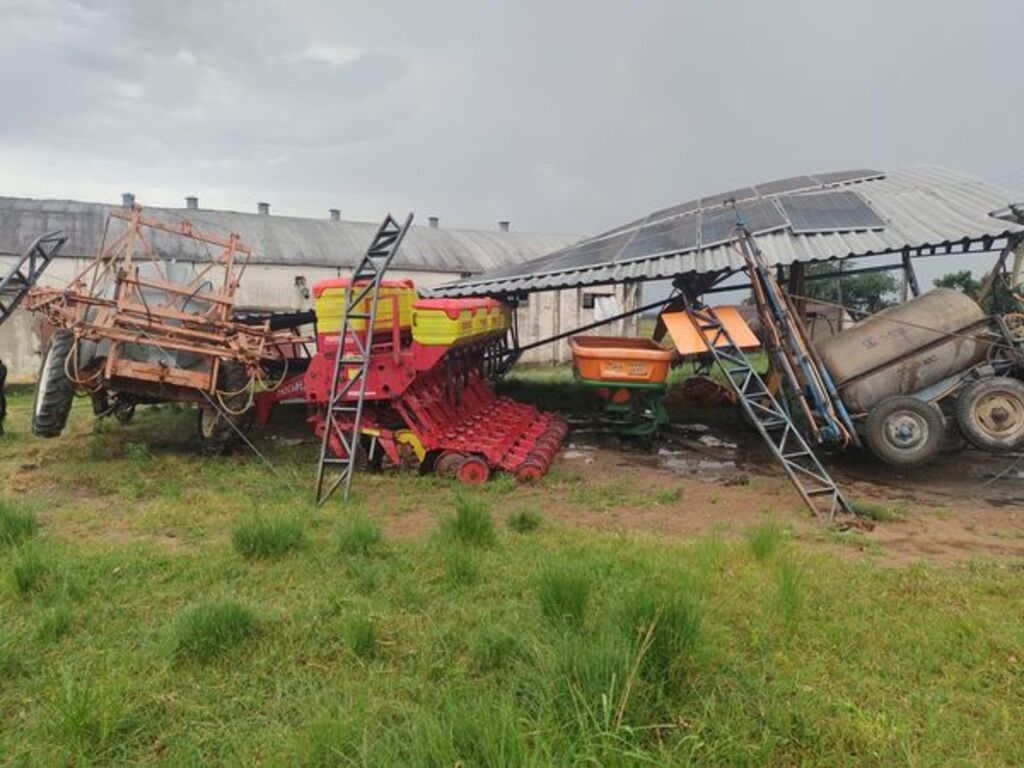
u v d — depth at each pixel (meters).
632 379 10.14
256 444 10.37
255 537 5.41
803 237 9.23
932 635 4.09
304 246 26.56
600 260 10.88
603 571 4.96
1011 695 3.53
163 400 9.80
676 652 3.44
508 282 11.52
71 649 3.95
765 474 8.84
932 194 10.24
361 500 7.21
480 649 3.83
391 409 8.57
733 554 5.41
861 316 10.52
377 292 7.28
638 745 2.96
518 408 11.19
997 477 8.47
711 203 12.43
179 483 7.95
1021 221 8.51
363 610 4.37
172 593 4.72
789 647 3.95
